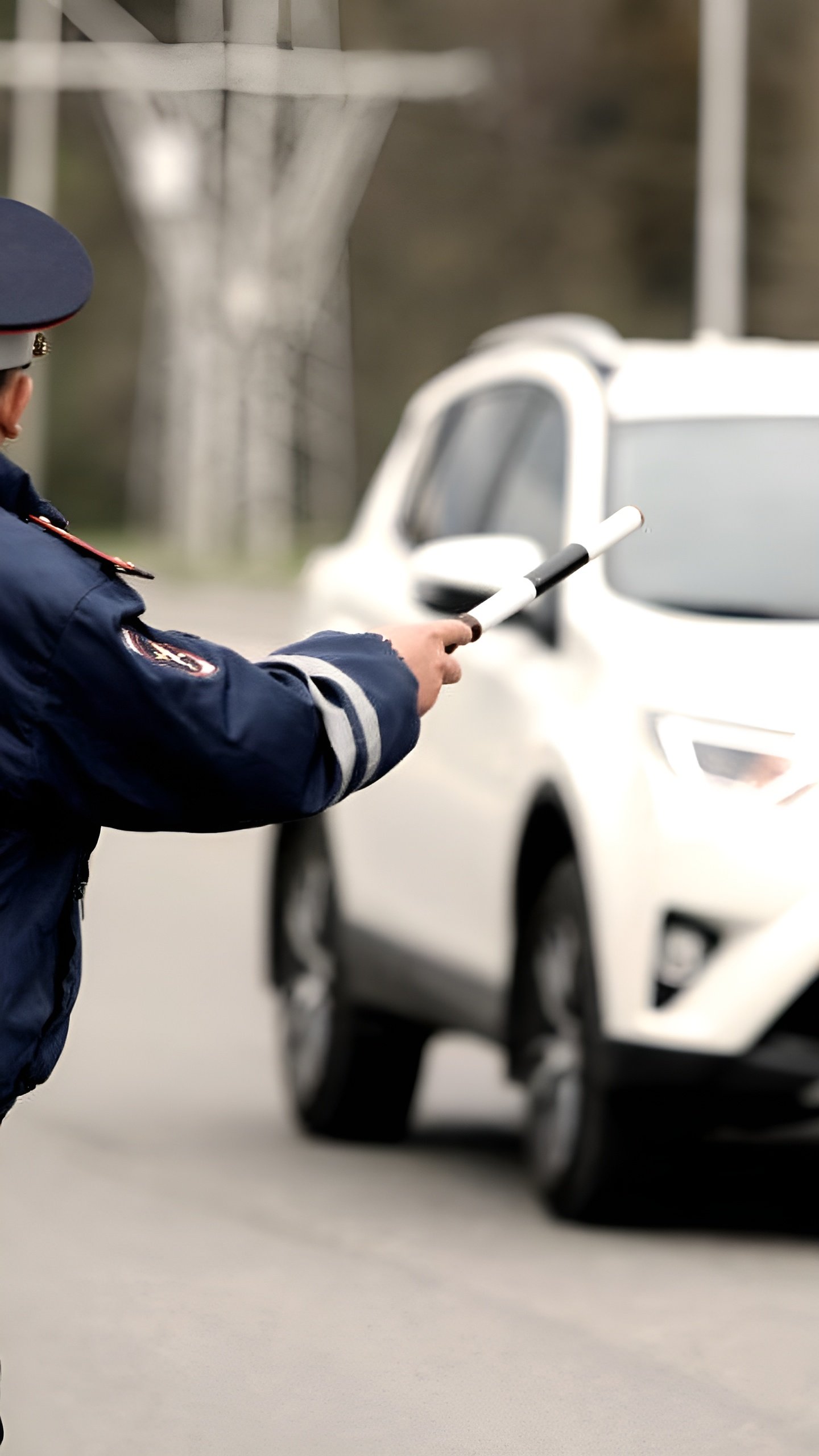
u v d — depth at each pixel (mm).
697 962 12195
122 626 6051
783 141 108125
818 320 106062
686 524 14141
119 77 51781
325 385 81125
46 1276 11797
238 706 6113
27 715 5992
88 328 134625
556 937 13195
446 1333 10883
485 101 116688
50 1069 6246
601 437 14734
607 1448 9172
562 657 13641
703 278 47750
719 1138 15969
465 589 13953
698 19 117875
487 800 14164
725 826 12133
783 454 14688
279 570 84000
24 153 93812
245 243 68625
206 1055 18734
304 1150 15641
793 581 13734
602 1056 12469
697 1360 10484
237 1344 10609
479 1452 9094
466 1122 16953
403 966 15297
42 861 6129
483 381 16766
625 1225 13141
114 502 135375
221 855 31750
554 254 121562
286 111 51531
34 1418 9453
